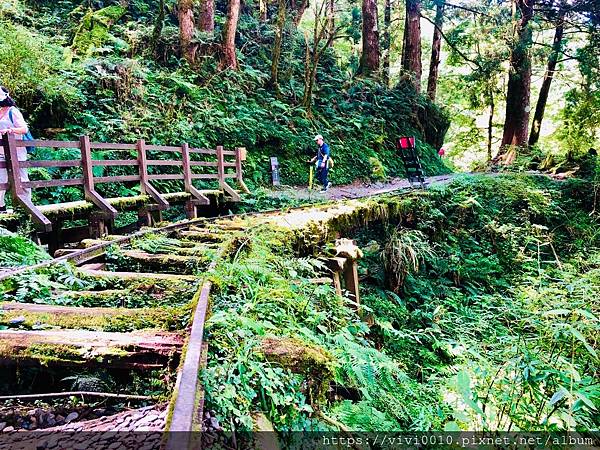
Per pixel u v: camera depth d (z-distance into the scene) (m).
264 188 12.36
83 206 5.91
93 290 3.50
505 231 11.33
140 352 2.06
